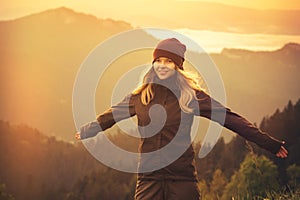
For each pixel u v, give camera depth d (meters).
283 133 19.83
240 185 17.44
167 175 6.93
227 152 18.86
